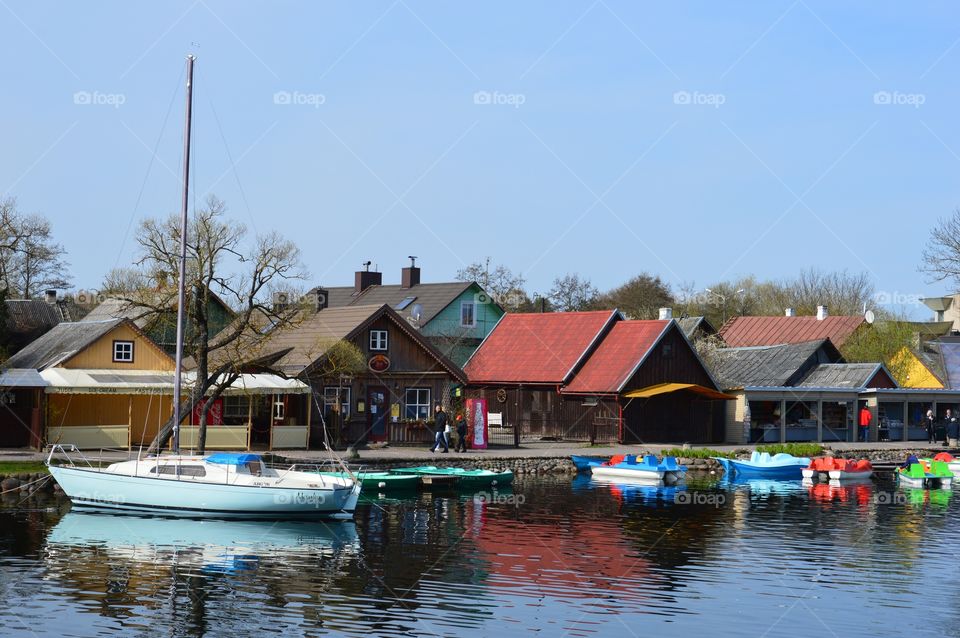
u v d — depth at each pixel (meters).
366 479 42.38
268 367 45.94
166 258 43.88
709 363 76.88
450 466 48.47
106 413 51.25
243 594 24.80
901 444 70.00
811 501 43.47
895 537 33.94
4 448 46.84
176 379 39.31
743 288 124.50
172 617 22.91
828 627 23.17
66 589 24.88
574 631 22.55
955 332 107.25
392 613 23.56
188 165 40.19
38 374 46.31
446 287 83.75
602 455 53.12
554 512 38.06
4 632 21.62
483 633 22.28
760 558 30.12
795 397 68.69
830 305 121.12
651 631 22.66
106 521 33.47
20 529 31.67
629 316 116.88
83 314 75.44
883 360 83.69
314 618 23.06
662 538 32.97
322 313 56.47
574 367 64.44
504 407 67.12
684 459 56.12
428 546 30.72
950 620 23.77
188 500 34.19
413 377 55.25
